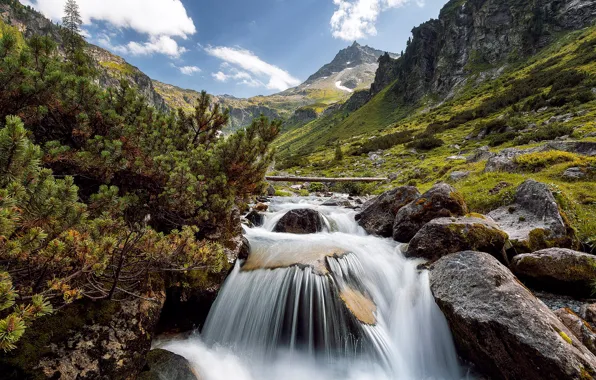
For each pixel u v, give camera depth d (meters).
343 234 12.50
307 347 6.82
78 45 8.61
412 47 176.75
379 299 7.89
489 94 96.25
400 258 9.27
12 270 3.47
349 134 158.12
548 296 7.43
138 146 6.98
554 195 10.74
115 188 5.27
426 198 10.88
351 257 8.70
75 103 6.42
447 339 6.59
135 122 7.43
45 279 3.71
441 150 50.72
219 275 7.09
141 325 4.96
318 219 12.92
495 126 49.28
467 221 8.90
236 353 6.65
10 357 3.60
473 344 5.77
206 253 5.22
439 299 6.57
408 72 174.50
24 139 3.29
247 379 6.08
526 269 7.74
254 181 9.75
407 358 6.76
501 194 11.97
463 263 6.88
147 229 5.12
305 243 9.85
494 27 132.62
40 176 3.66
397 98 174.62
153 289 5.70
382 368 6.43
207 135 10.92
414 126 99.69
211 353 6.34
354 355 6.46
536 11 117.19
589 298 7.07
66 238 3.53
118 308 4.85
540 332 4.83
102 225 4.35
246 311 7.14
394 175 34.81
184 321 6.73
